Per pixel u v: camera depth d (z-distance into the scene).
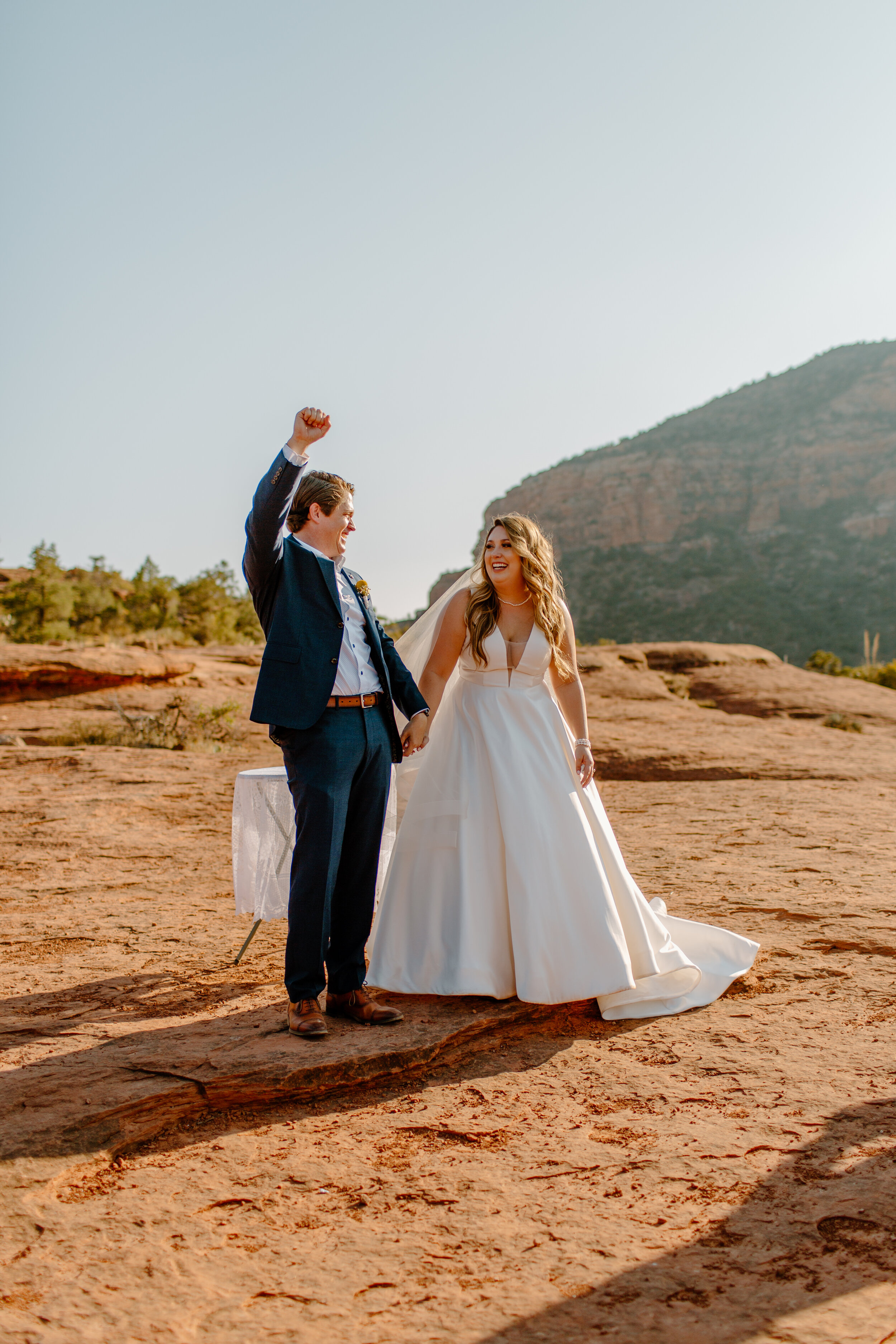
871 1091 2.76
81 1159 2.38
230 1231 2.12
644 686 25.25
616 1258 1.98
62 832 7.83
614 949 3.43
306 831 3.20
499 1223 2.14
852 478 145.62
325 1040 3.10
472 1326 1.76
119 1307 1.83
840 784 11.38
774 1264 1.93
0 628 46.75
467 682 3.76
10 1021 3.37
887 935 4.44
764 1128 2.56
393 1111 2.77
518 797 3.51
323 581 3.28
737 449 157.62
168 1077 2.79
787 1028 3.34
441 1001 3.51
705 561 142.50
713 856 6.61
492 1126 2.65
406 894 3.67
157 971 4.09
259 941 4.63
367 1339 1.73
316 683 3.16
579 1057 3.15
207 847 7.51
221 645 39.72
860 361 163.38
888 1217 2.08
